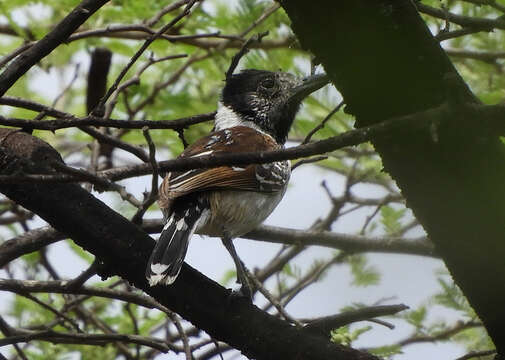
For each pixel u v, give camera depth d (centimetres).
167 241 968
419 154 705
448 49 1254
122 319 1333
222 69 1356
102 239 860
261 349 836
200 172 1045
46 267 1307
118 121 849
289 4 673
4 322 1065
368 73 677
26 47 967
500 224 723
